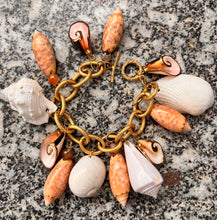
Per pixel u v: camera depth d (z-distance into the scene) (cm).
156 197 30
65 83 31
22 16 34
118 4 34
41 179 32
